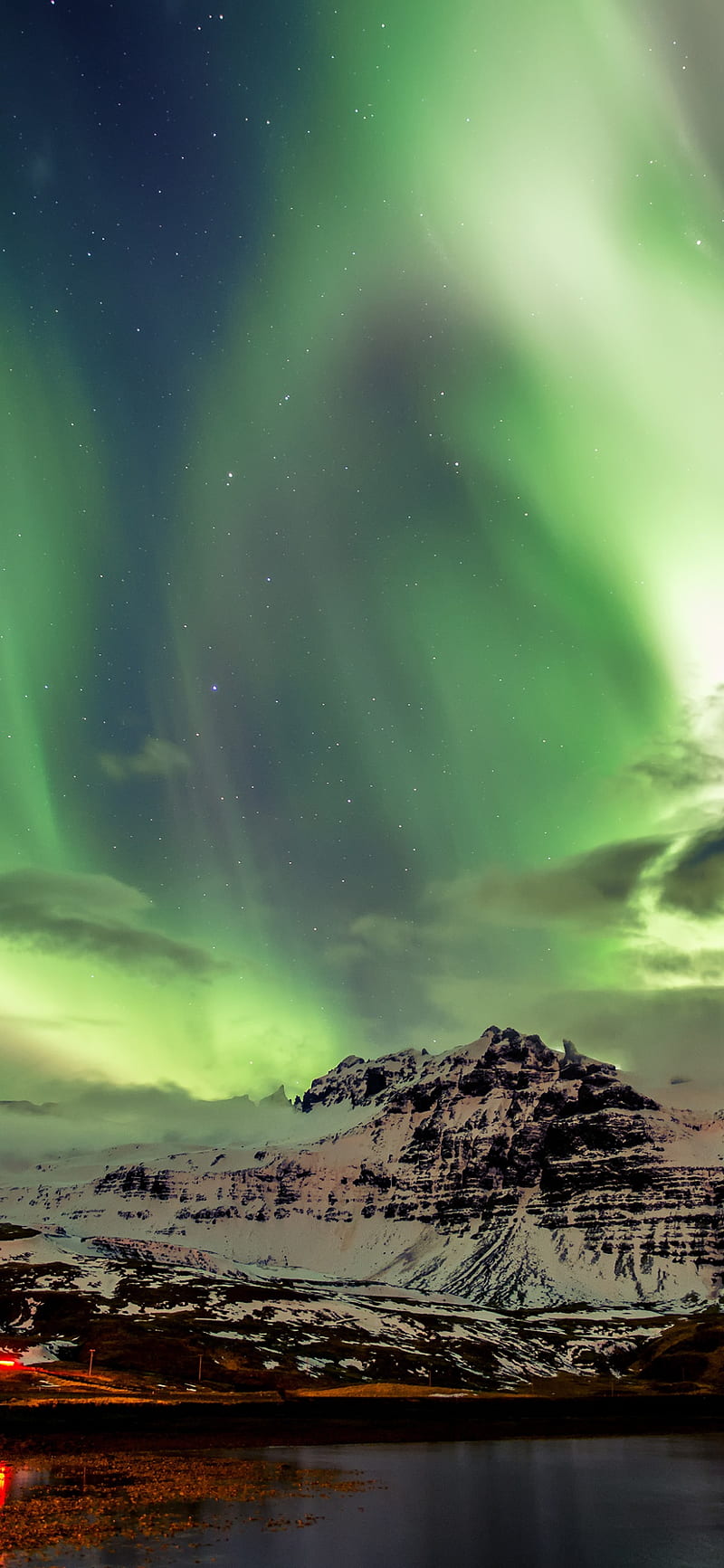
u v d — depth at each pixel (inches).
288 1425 6540.4
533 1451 5905.5
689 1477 4817.9
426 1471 4830.2
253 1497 3764.8
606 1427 7534.5
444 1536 3253.0
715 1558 3014.3
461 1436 6653.5
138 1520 3132.4
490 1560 2935.5
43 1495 3545.8
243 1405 6939.0
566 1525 3521.2
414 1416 7416.3
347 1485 4227.4
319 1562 2714.1
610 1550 3120.1
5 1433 5438.0
